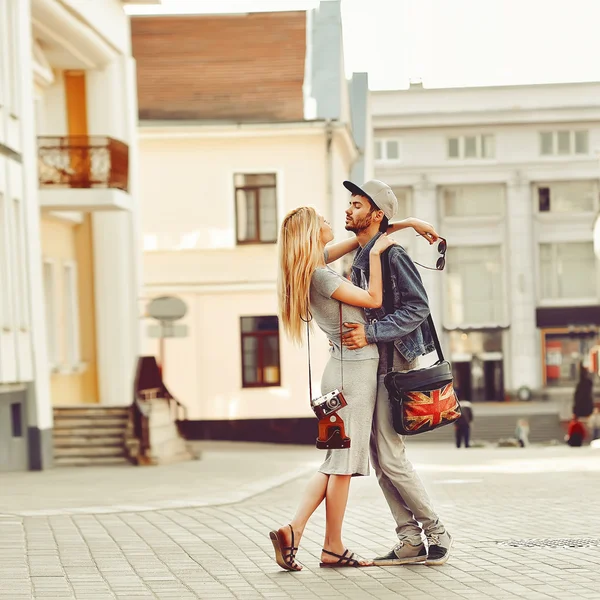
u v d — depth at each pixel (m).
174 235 52.19
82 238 39.84
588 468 27.00
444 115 92.19
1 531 13.02
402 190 94.19
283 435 52.19
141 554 11.03
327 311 10.02
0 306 28.25
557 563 10.19
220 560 10.58
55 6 33.53
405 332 9.88
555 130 93.31
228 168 52.06
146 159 52.28
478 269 94.69
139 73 53.72
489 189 94.31
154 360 35.47
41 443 29.80
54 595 8.73
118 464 32.41
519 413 79.31
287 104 52.41
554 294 95.19
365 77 70.88
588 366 94.56
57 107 39.31
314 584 9.21
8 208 28.98
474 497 18.48
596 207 94.19
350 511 15.89
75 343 39.19
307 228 10.13
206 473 28.50
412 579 9.41
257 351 52.38
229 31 55.66
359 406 9.92
